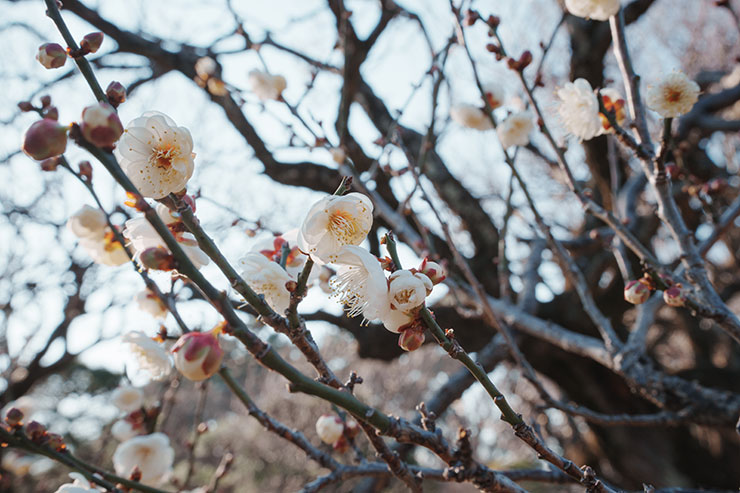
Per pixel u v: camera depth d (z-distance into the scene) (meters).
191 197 1.31
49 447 1.52
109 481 1.59
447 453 1.30
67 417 11.55
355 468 2.22
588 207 2.29
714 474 6.36
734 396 3.05
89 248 1.67
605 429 6.35
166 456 2.21
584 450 7.54
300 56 4.90
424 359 11.19
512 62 2.38
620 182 5.23
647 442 6.21
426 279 1.14
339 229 1.18
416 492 1.48
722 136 8.56
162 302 1.83
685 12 9.45
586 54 4.68
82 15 5.19
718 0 3.17
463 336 5.44
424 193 2.62
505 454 12.47
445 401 3.86
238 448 11.13
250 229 2.58
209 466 11.24
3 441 1.47
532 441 1.23
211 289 1.01
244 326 1.03
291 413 9.93
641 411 6.10
